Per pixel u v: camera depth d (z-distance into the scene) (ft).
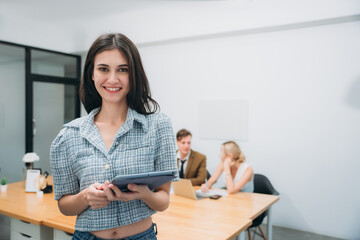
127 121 3.65
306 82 12.87
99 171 3.51
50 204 8.42
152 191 3.69
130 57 3.50
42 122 17.66
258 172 14.05
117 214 3.55
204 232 6.39
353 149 12.01
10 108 16.10
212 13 13.94
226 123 14.80
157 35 15.55
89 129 3.65
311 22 12.12
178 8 14.43
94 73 3.57
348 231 12.16
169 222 7.02
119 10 14.80
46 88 17.85
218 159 15.12
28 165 10.50
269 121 13.73
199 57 15.53
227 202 8.84
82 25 16.78
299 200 13.14
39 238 7.26
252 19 13.10
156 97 16.98
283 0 12.38
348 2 11.20
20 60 16.43
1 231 11.30
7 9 14.67
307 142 12.92
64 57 18.60
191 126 15.88
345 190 12.20
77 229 3.71
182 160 12.03
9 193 9.64
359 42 11.77
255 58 14.01
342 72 12.13
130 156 3.59
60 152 3.60
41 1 13.84
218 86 15.03
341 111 12.20
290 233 12.78
